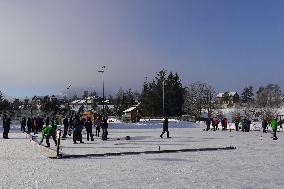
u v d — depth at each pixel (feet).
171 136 137.18
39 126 147.23
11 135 145.28
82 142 103.45
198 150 83.51
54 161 64.44
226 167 57.41
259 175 49.98
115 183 43.91
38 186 41.83
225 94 602.44
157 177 48.14
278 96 474.90
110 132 169.27
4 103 368.89
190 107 418.31
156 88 407.44
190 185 42.80
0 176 48.37
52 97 431.84
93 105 435.12
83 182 44.45
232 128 205.87
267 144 100.94
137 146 92.89
